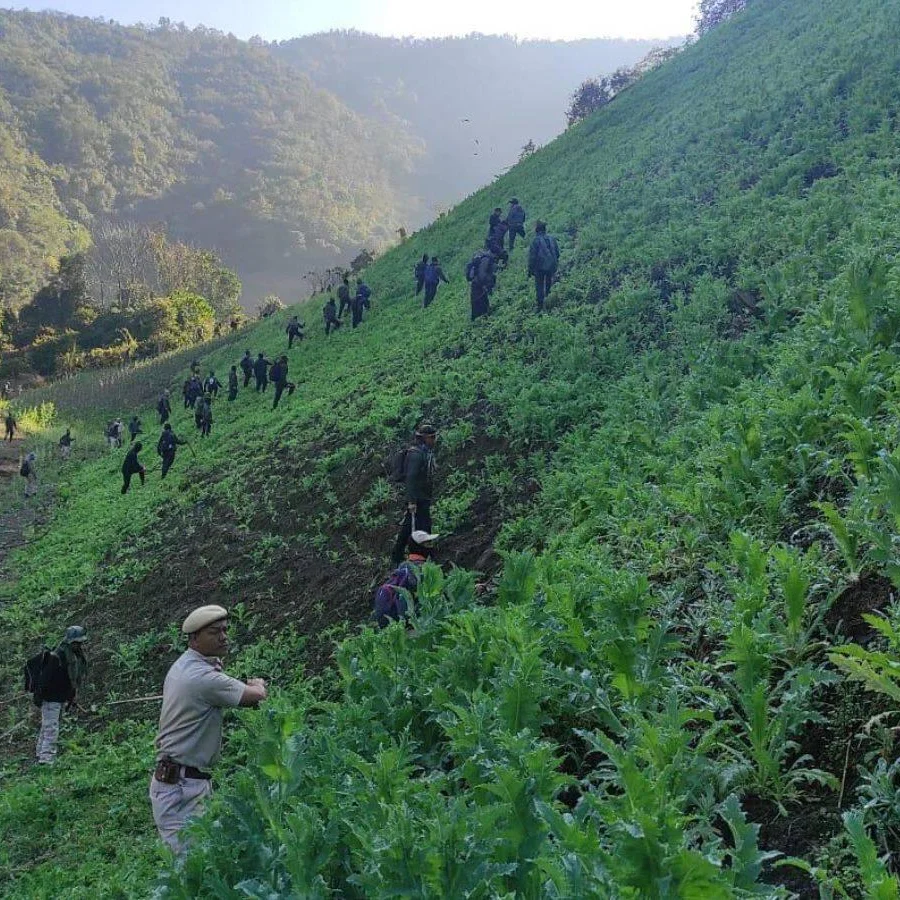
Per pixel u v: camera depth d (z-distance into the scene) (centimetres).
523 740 331
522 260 2317
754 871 259
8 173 17450
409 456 952
